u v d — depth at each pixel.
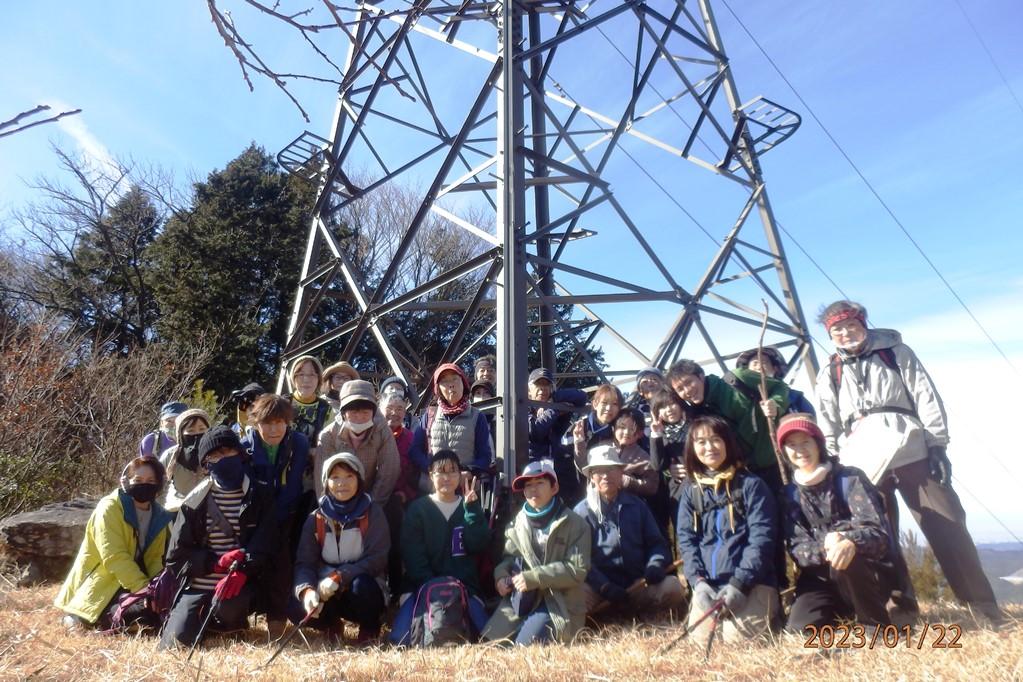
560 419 7.45
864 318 5.50
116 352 20.86
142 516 6.17
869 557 4.40
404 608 5.22
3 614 6.24
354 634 5.63
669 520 6.11
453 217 7.81
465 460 6.30
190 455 6.21
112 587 5.85
